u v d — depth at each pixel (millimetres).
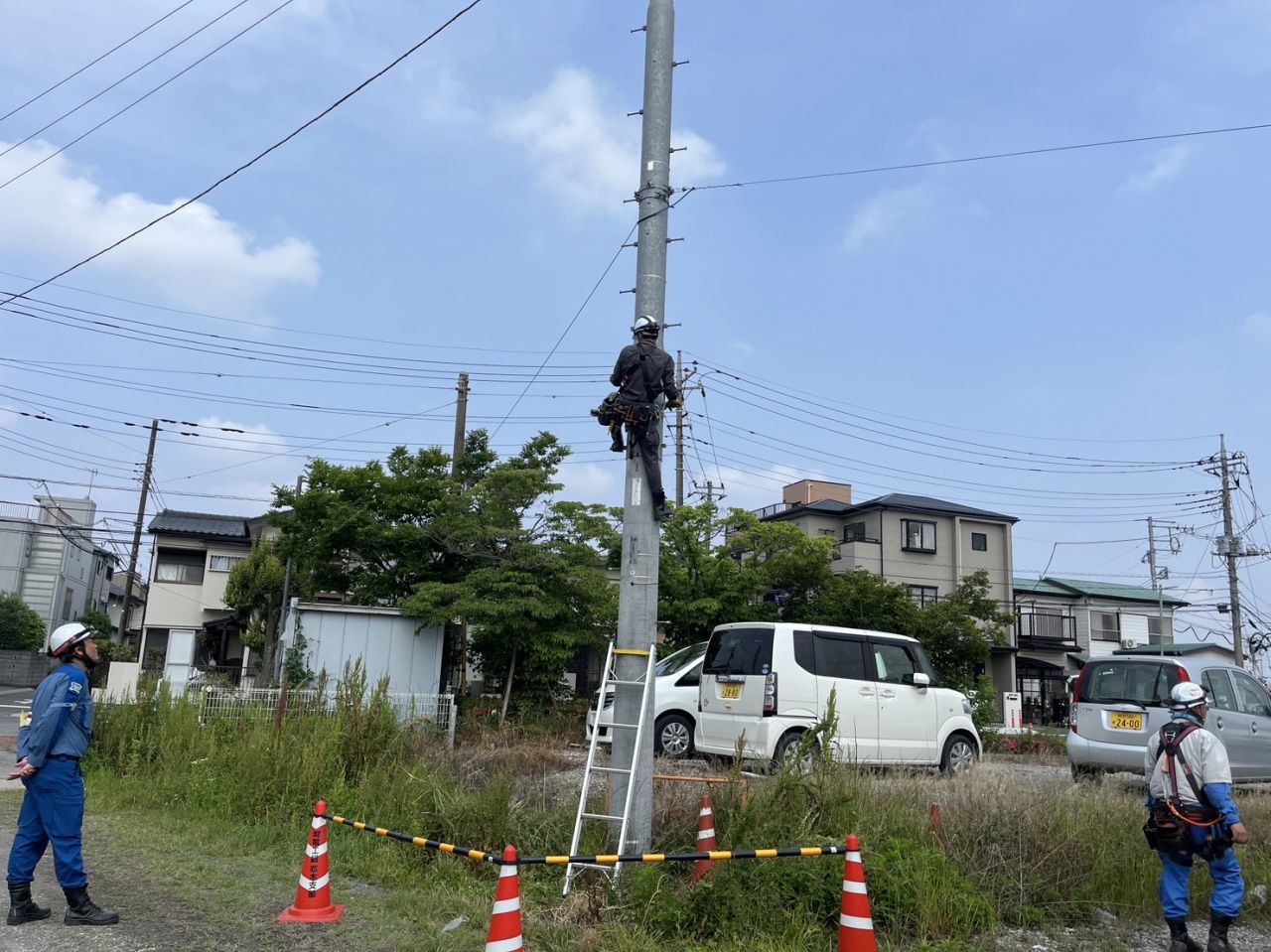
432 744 9859
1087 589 45031
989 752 18234
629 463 6887
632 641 6594
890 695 10844
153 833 7582
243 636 28328
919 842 6359
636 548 6727
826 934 5320
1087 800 7227
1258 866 7082
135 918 5391
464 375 21094
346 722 9422
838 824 6441
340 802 8016
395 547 18469
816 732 7141
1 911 5418
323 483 18938
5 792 9320
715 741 10492
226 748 9453
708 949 5133
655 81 7344
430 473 19469
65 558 39375
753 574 20281
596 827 6719
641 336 6867
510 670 17031
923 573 38375
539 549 17500
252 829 7789
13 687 33719
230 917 5453
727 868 5613
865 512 39219
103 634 39562
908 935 5570
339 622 16328
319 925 5363
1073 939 5734
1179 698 5805
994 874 6293
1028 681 41344
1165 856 5645
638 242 7137
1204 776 5527
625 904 5574
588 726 11555
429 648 16594
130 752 10141
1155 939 5902
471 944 5062
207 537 35125
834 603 21953
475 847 6816
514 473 17875
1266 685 12164
